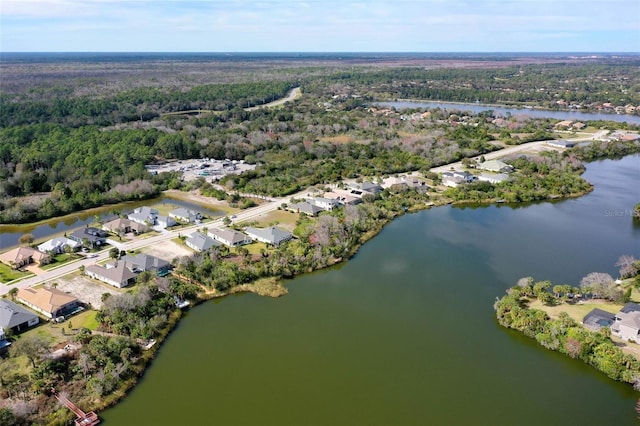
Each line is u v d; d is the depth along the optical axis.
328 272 117.19
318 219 141.12
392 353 85.75
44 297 94.62
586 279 105.38
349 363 82.88
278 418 70.31
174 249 125.56
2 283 105.25
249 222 144.50
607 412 72.88
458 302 103.38
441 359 84.31
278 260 115.88
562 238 138.00
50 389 72.81
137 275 107.69
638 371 77.75
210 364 82.12
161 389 75.94
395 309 100.44
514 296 100.25
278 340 89.12
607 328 87.06
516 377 80.06
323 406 72.88
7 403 69.19
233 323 94.62
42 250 120.69
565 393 76.56
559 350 86.00
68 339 85.12
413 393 76.00
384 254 126.88
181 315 97.19
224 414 70.94
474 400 74.75
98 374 75.00
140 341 85.56
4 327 85.19
